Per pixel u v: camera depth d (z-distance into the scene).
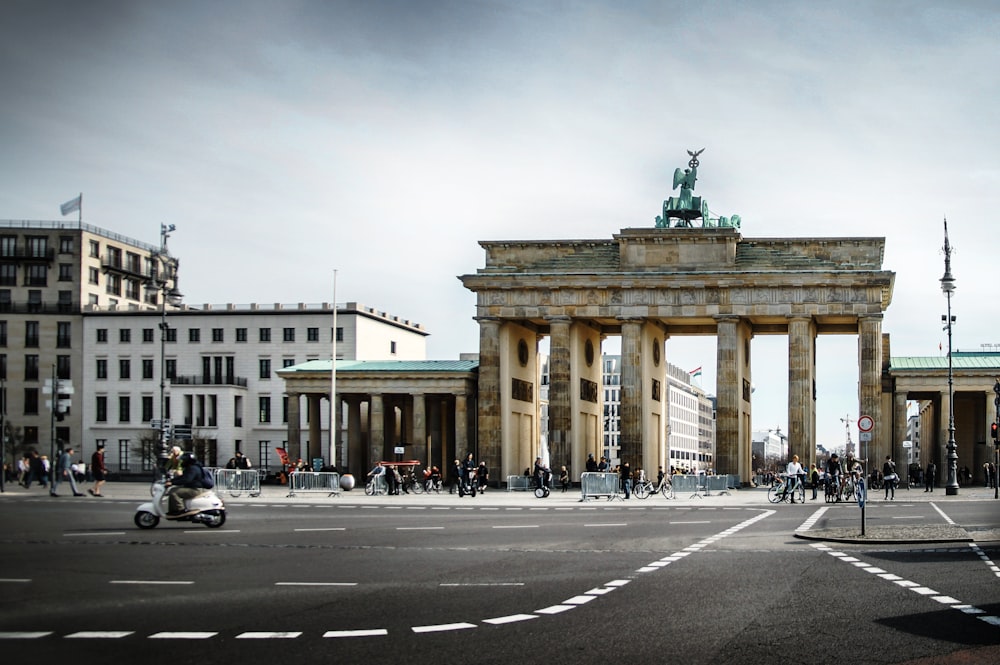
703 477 82.94
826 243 106.25
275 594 24.19
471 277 109.94
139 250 175.25
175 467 46.75
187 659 17.08
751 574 27.92
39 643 18.42
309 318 152.12
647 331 109.56
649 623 20.36
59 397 79.25
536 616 21.14
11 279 159.38
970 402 136.38
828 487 73.50
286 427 151.38
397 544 36.75
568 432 108.56
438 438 129.62
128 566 29.45
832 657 17.20
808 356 104.44
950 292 85.50
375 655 17.36
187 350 154.38
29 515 51.66
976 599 23.45
